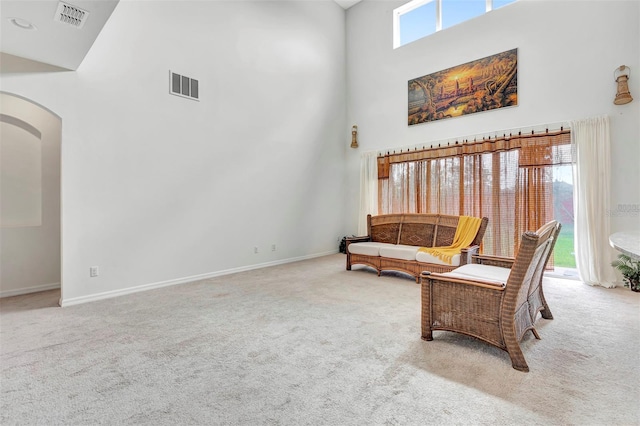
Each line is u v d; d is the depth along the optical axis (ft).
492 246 16.28
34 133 13.41
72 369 6.58
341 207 22.98
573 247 14.44
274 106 18.20
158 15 13.34
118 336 8.25
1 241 12.35
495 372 6.35
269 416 5.07
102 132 11.80
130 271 12.50
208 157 15.08
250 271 16.42
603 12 13.53
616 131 13.16
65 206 10.99
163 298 11.68
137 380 6.15
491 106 16.60
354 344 7.70
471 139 17.12
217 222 15.46
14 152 12.96
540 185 14.96
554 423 4.83
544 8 15.02
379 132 21.52
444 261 12.94
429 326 7.87
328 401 5.45
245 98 16.69
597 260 13.07
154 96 13.20
